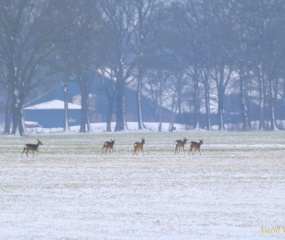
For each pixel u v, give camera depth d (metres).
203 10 140.88
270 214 30.67
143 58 135.62
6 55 109.44
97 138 98.81
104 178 42.91
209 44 140.25
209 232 27.55
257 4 136.25
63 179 42.47
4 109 137.62
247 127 141.00
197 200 34.19
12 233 27.44
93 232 27.56
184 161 54.56
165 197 35.12
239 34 137.75
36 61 109.94
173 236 26.94
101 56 125.19
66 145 78.00
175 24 140.38
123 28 135.25
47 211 31.53
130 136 106.69
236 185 39.28
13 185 39.62
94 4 122.19
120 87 136.00
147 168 48.94
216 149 68.94
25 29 114.12
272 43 135.88
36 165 51.69
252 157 58.31
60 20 110.31
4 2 107.62
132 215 30.62
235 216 30.30
